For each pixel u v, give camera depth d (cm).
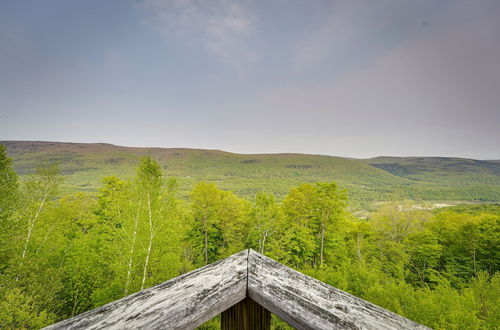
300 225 1970
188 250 1831
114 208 1139
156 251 974
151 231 944
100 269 1094
